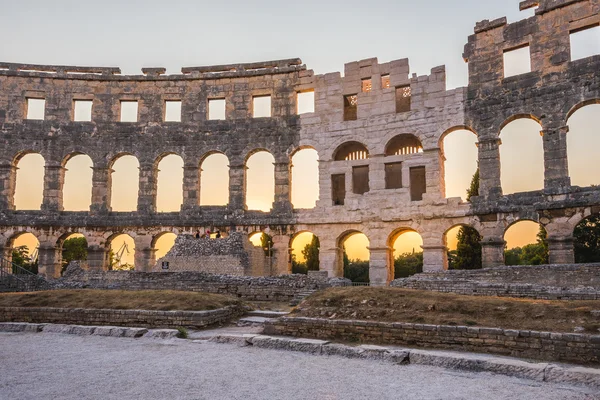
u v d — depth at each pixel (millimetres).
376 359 17062
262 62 54969
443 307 20703
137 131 55250
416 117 47969
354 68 51719
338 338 20250
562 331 17078
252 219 51438
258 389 13266
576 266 29688
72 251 92125
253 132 53750
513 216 41750
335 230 49469
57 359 17031
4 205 53406
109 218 53188
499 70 44625
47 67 56000
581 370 14195
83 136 55156
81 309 25000
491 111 44344
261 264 46781
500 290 28906
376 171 48969
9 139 54594
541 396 12781
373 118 49969
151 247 52688
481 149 44344
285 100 53781
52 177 54250
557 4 42156
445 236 45625
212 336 20828
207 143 54406
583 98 40062
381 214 47812
